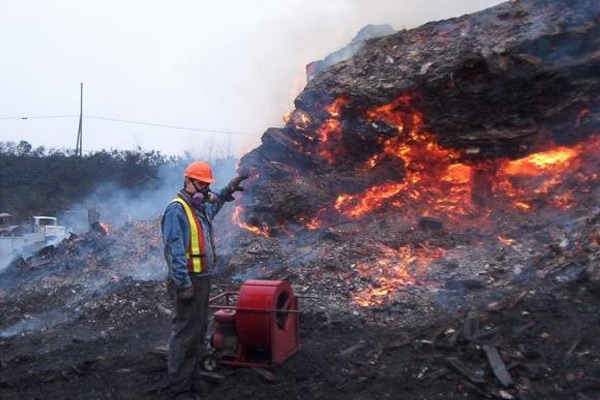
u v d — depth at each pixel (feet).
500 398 14.29
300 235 30.01
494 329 17.19
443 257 24.45
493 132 28.86
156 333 21.33
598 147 27.71
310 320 20.56
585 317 17.43
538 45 27.25
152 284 26.76
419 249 25.49
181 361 15.34
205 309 15.70
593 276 19.35
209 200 16.35
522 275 21.27
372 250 26.00
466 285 21.35
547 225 25.13
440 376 15.35
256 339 15.98
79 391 15.92
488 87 28.07
